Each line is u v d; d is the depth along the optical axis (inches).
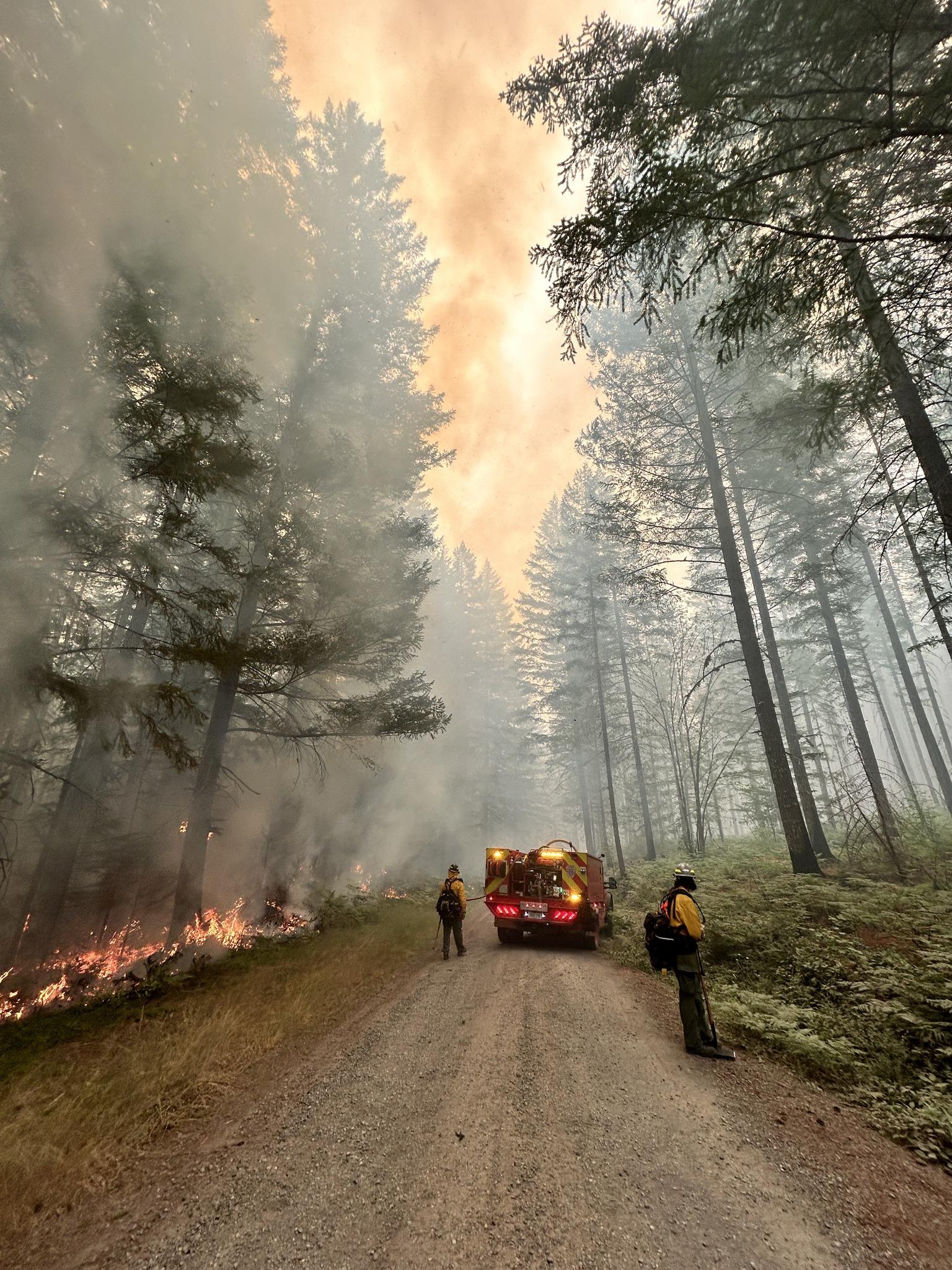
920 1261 94.3
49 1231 106.8
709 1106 151.2
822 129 179.6
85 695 255.0
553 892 378.0
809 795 598.2
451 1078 169.9
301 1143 135.1
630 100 184.4
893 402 268.5
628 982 283.1
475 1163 123.7
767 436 354.9
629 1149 129.1
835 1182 117.5
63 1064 195.0
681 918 204.2
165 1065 183.9
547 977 291.3
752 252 195.8
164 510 290.8
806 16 153.3
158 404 267.3
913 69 177.2
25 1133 144.8
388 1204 110.5
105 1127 146.3
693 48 169.9
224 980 293.4
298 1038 209.8
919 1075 163.8
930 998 197.8
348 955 341.4
